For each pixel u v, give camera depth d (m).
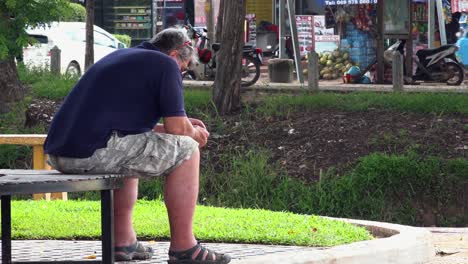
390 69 30.67
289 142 20.70
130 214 8.93
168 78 8.04
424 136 20.06
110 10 51.75
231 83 22.62
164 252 9.84
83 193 18.58
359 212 18.44
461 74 30.34
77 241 11.05
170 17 51.44
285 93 24.66
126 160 7.90
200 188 19.52
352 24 35.41
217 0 50.09
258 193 19.17
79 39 36.69
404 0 30.42
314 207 18.62
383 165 18.66
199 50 30.91
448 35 41.50
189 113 22.56
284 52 36.47
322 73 36.28
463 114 21.14
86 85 8.05
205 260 8.34
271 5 49.81
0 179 7.09
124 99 7.99
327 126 21.08
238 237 11.11
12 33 22.55
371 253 9.91
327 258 9.41
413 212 18.31
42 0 22.44
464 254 11.69
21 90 23.70
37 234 11.34
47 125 22.86
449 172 18.61
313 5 44.56
